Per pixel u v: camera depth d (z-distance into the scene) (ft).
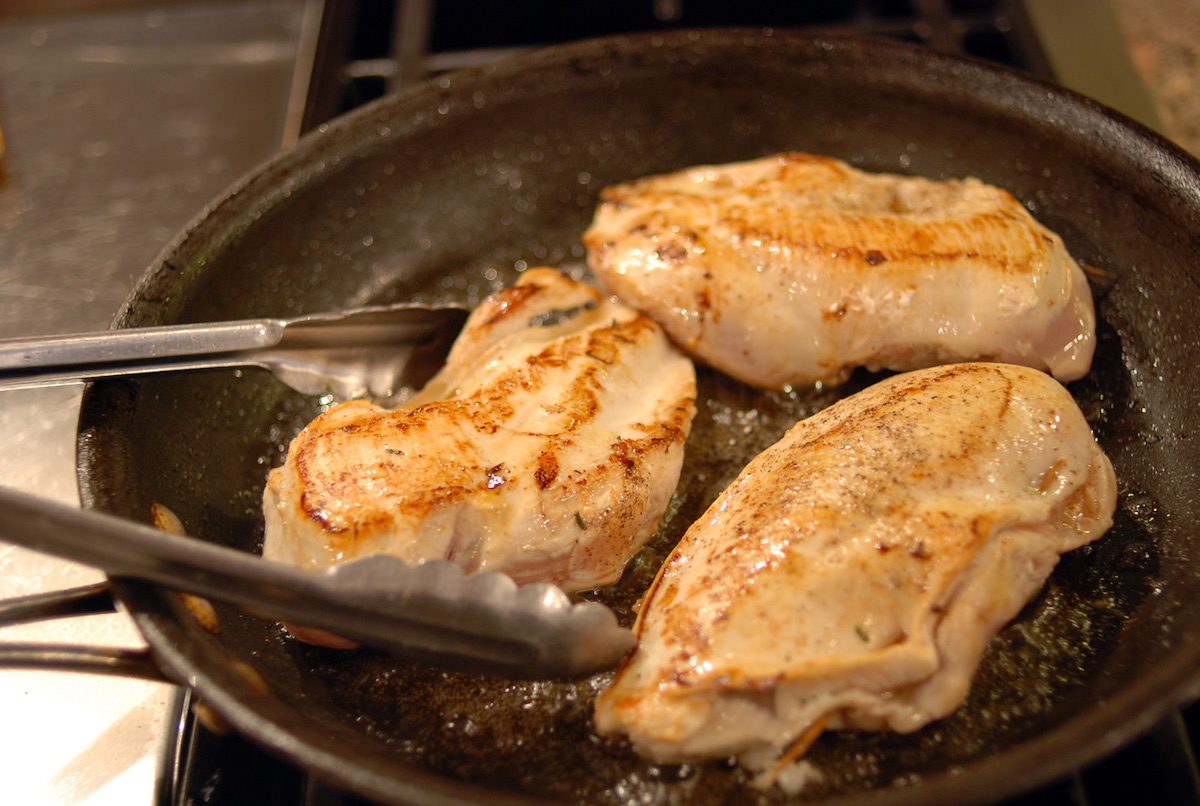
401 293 1.75
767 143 1.81
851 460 1.36
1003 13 1.97
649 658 1.32
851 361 1.56
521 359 1.53
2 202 2.03
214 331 1.46
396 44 2.02
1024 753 1.20
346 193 1.71
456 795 1.19
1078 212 1.61
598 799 1.30
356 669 1.40
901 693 1.30
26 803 1.39
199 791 1.36
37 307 1.86
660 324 1.59
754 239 1.55
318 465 1.39
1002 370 1.43
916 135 1.73
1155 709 1.21
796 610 1.29
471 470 1.40
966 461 1.35
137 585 1.29
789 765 1.30
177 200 2.01
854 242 1.53
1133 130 1.54
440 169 1.77
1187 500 1.43
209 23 2.38
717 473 1.56
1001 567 1.32
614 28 2.21
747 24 2.20
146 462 1.44
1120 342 1.55
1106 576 1.41
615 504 1.41
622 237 1.61
